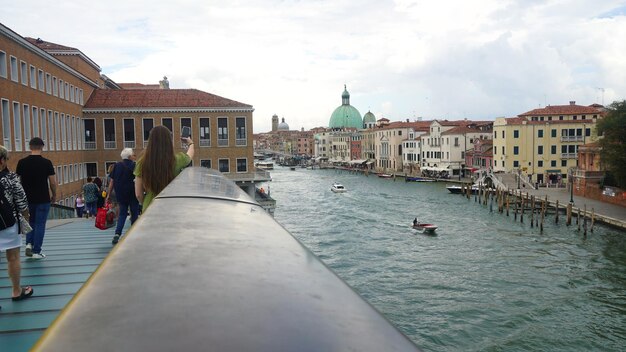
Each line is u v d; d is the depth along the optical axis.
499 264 33.94
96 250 10.40
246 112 51.66
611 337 22.20
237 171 52.03
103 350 0.90
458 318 24.50
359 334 1.06
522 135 83.06
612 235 42.84
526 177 78.50
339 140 180.50
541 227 44.66
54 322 1.07
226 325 1.05
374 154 146.00
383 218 54.47
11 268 6.66
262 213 3.06
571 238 41.97
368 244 41.06
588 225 47.72
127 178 10.72
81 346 0.92
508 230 46.25
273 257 1.72
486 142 96.19
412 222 51.31
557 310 25.30
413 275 31.78
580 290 28.22
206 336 0.99
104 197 20.81
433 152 111.75
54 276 8.22
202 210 2.85
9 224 6.43
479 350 21.19
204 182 4.66
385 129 135.62
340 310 1.21
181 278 1.39
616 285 29.03
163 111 50.00
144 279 1.37
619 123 49.22
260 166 165.50
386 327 1.12
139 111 49.53
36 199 9.33
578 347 21.39
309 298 1.28
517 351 21.06
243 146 51.91
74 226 14.78
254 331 1.03
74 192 44.44
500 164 85.50
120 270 1.46
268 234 2.21
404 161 126.31
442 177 105.62
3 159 6.29
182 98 51.78
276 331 1.03
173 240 1.92
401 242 41.62
